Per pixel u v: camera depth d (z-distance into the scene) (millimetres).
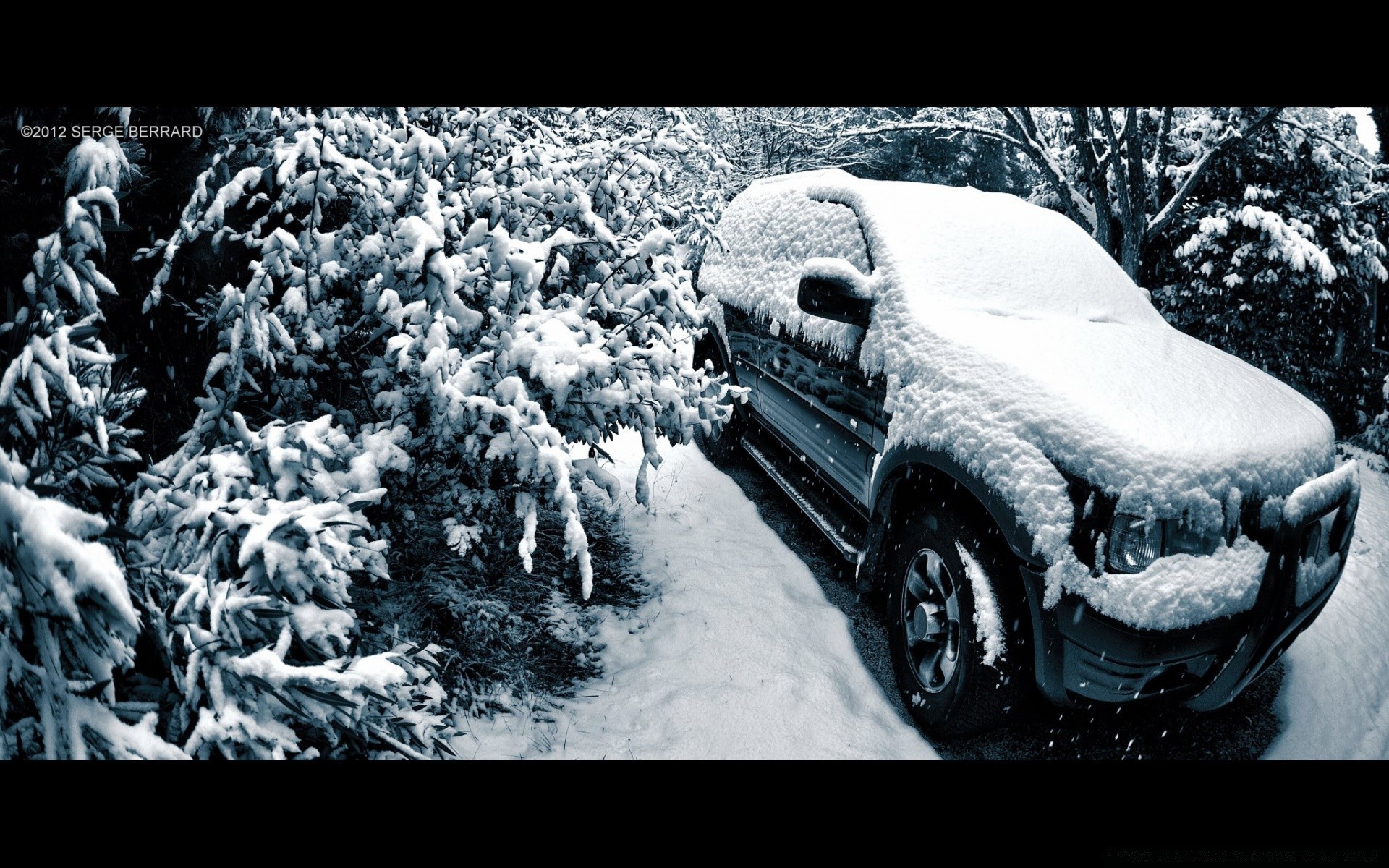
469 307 2693
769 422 4453
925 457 2855
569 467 2318
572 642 3041
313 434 1998
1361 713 3201
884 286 3391
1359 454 7391
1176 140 8828
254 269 2322
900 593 3025
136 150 2027
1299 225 7816
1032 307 3404
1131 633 2301
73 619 1320
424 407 2607
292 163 2279
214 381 2586
